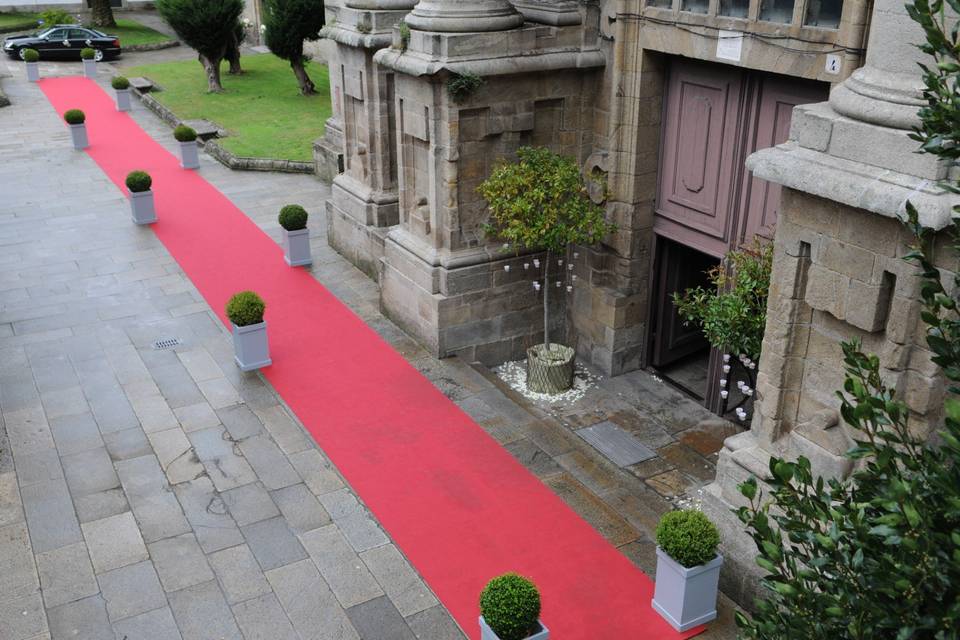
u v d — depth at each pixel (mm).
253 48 40406
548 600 9297
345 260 18641
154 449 11953
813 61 10617
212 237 19719
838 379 8555
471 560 9922
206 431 12391
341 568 9820
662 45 12727
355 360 14484
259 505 10852
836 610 3783
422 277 14562
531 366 14414
